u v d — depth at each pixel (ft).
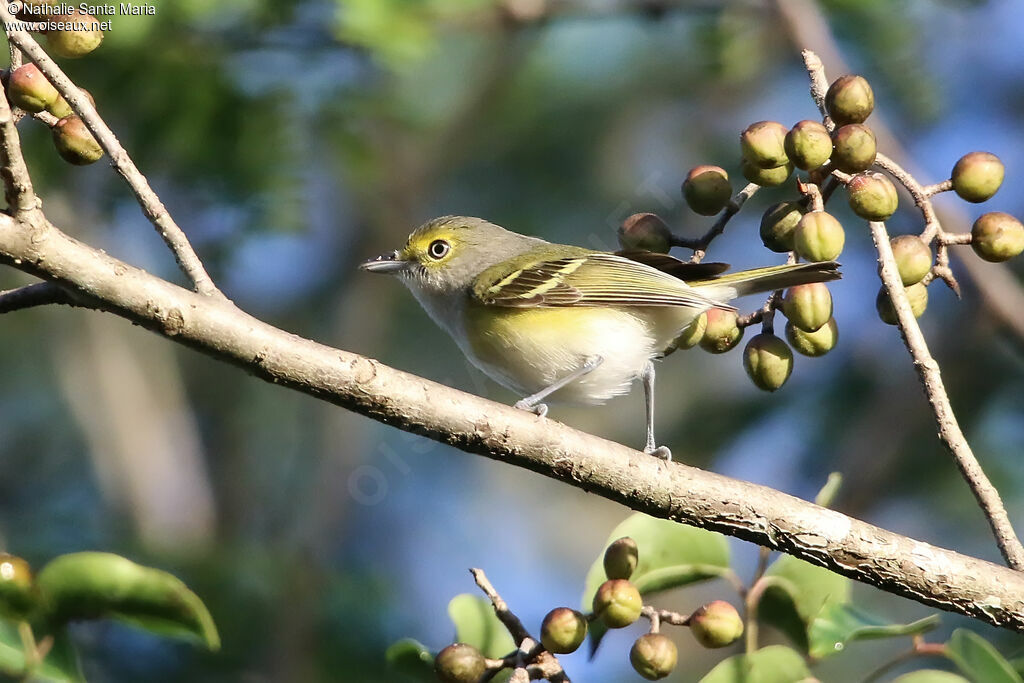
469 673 18.98
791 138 21.13
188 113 36.11
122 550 38.22
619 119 48.78
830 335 22.82
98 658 34.04
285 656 36.17
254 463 48.16
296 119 37.45
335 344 47.47
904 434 42.50
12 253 16.78
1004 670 20.07
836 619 22.43
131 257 41.81
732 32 42.27
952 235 21.59
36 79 18.24
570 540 53.47
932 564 19.79
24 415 46.80
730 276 27.45
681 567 22.16
